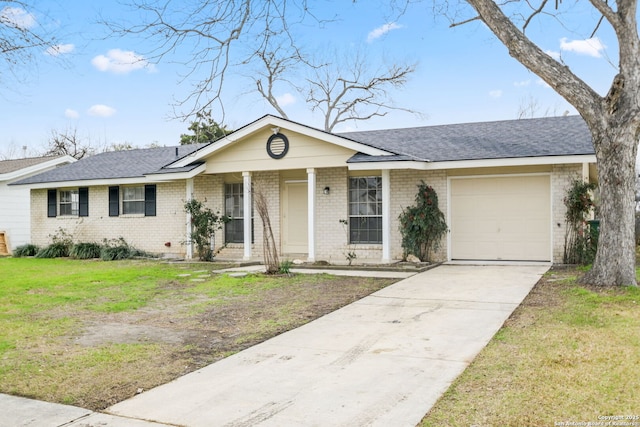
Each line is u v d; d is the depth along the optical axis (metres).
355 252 15.28
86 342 6.84
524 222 13.53
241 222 17.22
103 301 9.70
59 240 20.08
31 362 5.98
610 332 6.34
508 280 10.61
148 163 19.72
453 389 4.78
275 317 8.12
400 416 4.24
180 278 12.46
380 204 15.10
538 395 4.50
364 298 9.34
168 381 5.34
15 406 4.75
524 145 13.31
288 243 16.56
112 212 19.19
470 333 6.71
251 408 4.55
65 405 4.75
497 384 4.83
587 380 4.79
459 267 13.03
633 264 9.22
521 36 9.62
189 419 4.36
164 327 7.67
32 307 9.16
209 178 17.53
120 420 4.39
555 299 8.47
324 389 4.94
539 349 5.82
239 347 6.55
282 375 5.39
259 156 14.98
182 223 17.95
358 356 5.95
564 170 12.95
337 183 15.57
